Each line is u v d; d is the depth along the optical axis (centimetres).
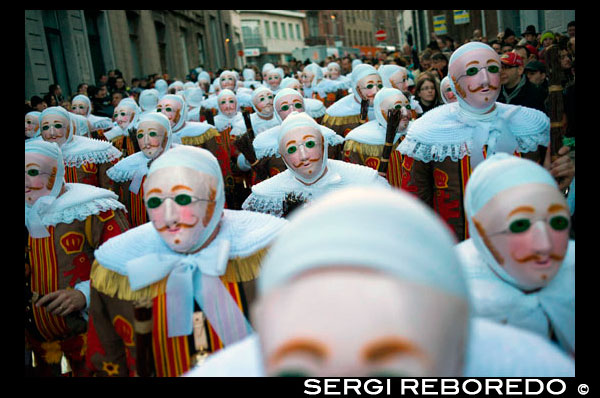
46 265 332
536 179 189
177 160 236
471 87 348
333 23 7475
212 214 239
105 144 597
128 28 2441
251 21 6438
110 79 1428
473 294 201
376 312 95
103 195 345
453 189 361
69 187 350
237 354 153
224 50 4525
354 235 103
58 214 331
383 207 109
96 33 2062
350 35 7925
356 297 96
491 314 199
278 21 6794
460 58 352
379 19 8888
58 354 339
